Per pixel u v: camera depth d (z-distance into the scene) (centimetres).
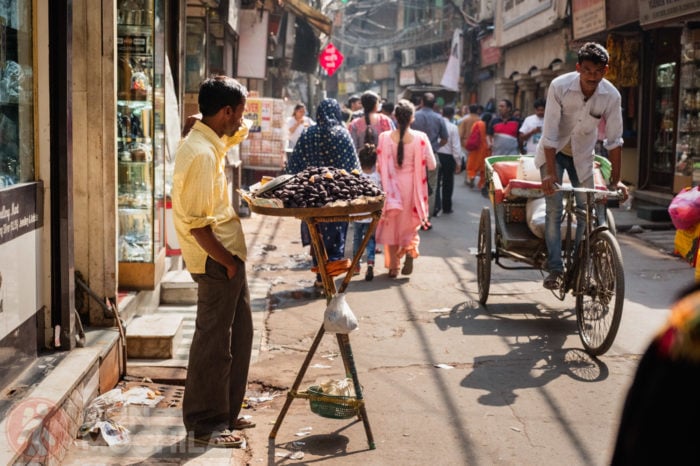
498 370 552
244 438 441
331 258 762
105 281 534
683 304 131
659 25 1227
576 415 471
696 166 1196
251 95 1495
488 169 734
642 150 1425
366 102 1029
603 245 567
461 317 696
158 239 627
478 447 428
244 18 1570
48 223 455
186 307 685
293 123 1585
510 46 2572
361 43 5681
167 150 697
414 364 568
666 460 126
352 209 418
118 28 600
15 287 410
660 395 127
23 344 425
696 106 1217
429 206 1317
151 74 605
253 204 422
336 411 428
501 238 720
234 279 415
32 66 441
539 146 641
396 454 420
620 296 541
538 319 686
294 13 1956
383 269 920
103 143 526
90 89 529
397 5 5038
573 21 1642
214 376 421
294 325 678
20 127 430
